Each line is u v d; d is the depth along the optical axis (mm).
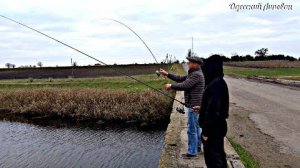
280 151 8781
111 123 24172
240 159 7609
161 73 7996
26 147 17766
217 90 5266
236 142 9688
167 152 8219
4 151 16953
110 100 26844
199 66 7270
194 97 7277
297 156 8305
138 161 14508
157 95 25359
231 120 13562
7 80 57812
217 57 5461
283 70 77000
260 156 8281
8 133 21500
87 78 54406
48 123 24859
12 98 32094
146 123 23547
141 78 46031
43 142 18797
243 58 161750
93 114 25984
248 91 26891
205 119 5293
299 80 37062
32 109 28859
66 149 17141
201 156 7770
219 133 5324
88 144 18031
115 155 15656
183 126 11477
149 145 17422
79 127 23094
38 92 31625
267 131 11336
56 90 31594
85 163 14570
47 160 15148
